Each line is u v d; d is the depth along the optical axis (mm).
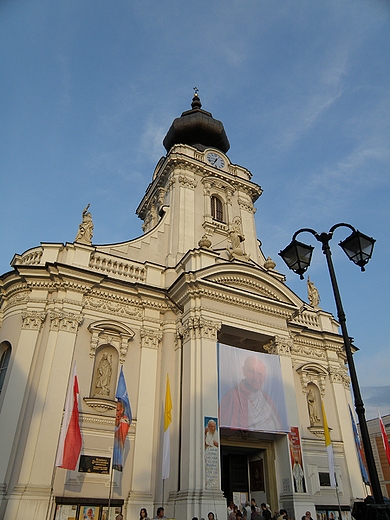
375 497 6469
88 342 17234
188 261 19828
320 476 19234
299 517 15945
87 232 20172
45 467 14141
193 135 29438
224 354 17625
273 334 19484
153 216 26844
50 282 17750
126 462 15766
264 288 20359
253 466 18906
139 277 19984
